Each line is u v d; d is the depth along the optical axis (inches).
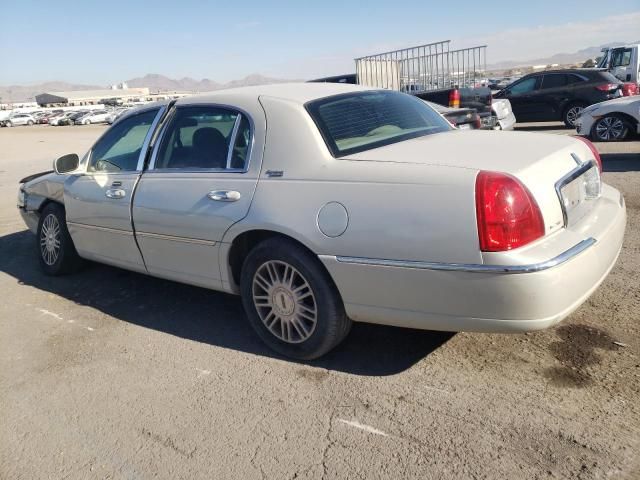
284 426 113.9
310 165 128.6
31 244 272.1
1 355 155.3
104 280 209.2
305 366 136.7
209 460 106.0
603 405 110.0
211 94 159.8
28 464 109.7
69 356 151.8
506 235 103.7
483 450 101.2
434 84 564.1
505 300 104.7
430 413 113.3
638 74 788.0
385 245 113.7
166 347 152.6
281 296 135.9
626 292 157.6
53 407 128.3
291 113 136.2
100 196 177.0
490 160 115.4
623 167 326.3
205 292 191.0
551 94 594.6
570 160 124.8
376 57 564.7
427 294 111.8
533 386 118.4
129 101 4475.9
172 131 162.9
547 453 98.9
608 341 133.0
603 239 118.5
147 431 116.6
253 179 136.2
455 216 106.7
